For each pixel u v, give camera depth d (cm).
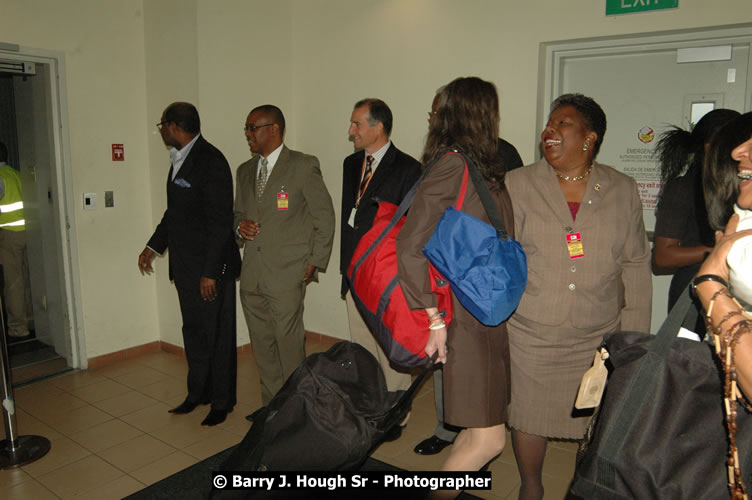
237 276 309
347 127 413
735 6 271
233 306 307
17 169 406
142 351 421
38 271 409
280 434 158
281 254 291
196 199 295
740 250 94
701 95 306
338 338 436
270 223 292
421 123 379
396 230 171
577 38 316
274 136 293
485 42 346
